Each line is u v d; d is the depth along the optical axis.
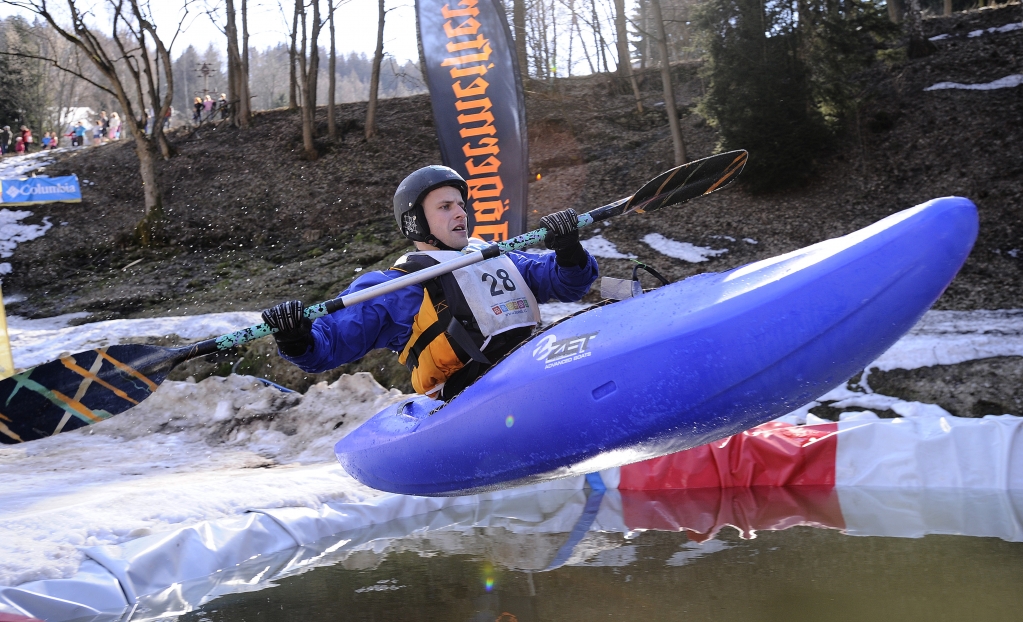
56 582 2.89
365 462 3.32
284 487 4.11
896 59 14.77
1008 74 14.37
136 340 9.11
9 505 4.04
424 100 22.72
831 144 13.21
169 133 23.92
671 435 2.48
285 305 2.57
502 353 2.96
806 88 12.79
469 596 2.77
